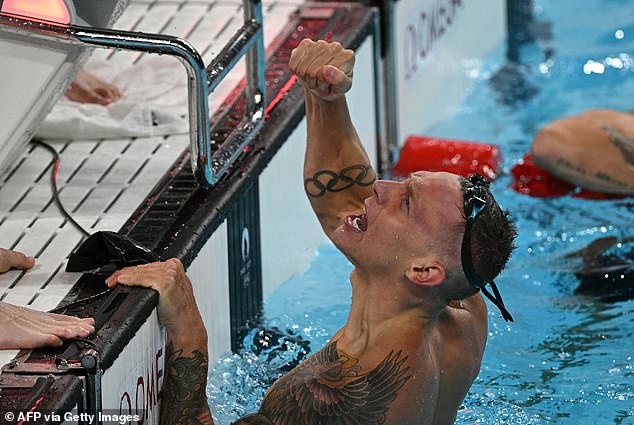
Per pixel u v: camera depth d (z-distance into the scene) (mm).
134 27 16547
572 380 12242
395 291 9336
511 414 11570
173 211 12281
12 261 11008
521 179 18109
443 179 9328
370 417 9234
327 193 10547
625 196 17469
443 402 9820
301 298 14367
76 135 14117
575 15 27250
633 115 18438
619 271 14789
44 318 9469
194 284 11734
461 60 22891
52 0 11305
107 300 10031
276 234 14492
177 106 14922
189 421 10398
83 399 8883
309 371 9633
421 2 20109
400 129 19203
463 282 9203
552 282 14578
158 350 10438
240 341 13227
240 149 13305
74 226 12078
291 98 15266
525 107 21828
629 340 13078
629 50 24516
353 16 17547
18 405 8469
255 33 13508
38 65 11312
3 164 11984
